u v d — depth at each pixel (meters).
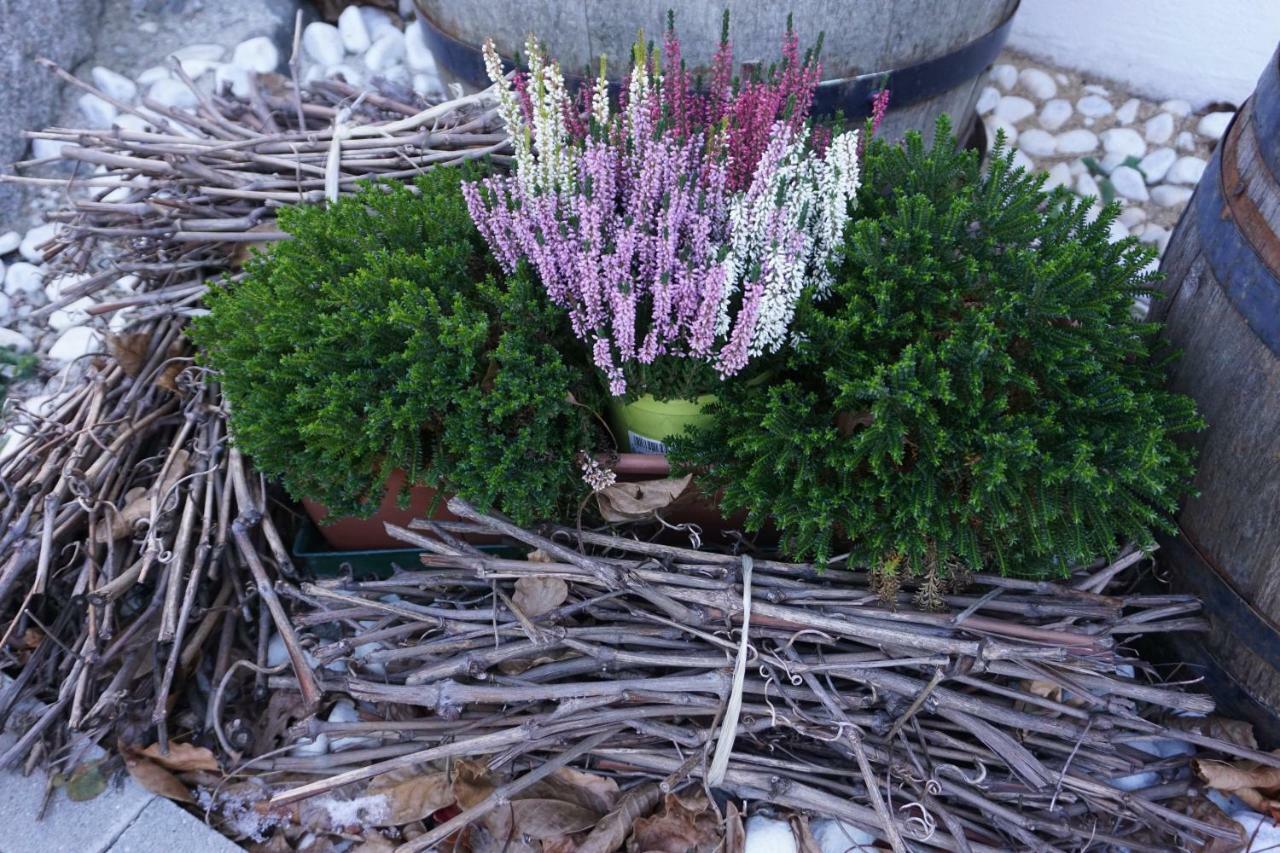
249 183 1.15
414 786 0.92
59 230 1.34
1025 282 0.87
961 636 0.89
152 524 0.96
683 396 0.92
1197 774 0.94
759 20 1.13
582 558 0.90
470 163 1.07
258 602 1.03
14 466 1.02
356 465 0.90
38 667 0.97
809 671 0.88
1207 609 0.95
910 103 1.25
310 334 0.92
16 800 0.91
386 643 0.98
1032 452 0.83
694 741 0.89
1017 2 1.31
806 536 0.87
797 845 0.89
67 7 1.46
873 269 0.88
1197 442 0.93
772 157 0.85
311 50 1.57
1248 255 0.86
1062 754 0.92
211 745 0.94
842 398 0.86
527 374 0.89
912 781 0.88
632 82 0.88
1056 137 1.62
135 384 1.07
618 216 0.90
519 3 1.17
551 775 0.92
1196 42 1.57
